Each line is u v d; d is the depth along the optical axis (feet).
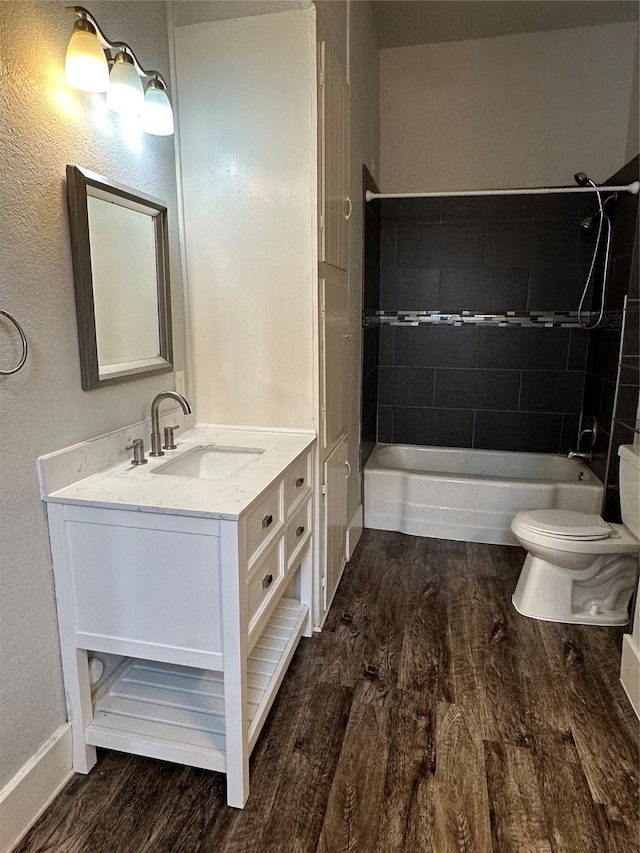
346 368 8.61
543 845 4.43
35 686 4.62
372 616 7.76
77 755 5.06
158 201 6.02
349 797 4.84
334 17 7.10
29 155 4.24
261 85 6.28
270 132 6.36
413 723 5.72
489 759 5.26
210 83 6.41
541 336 11.51
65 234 4.70
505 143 11.22
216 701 5.46
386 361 12.32
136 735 4.97
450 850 4.37
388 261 11.93
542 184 11.19
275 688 5.58
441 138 11.43
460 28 10.54
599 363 10.47
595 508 9.80
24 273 4.25
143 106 5.29
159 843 4.42
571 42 10.64
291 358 6.82
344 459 8.65
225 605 4.46
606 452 9.66
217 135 6.50
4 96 3.96
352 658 6.79
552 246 11.16
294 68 6.17
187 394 7.13
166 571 4.54
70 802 4.78
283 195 6.46
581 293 11.14
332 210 7.11
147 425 6.08
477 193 9.62
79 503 4.56
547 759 5.28
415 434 12.50
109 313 5.34
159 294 6.19
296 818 4.64
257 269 6.70
